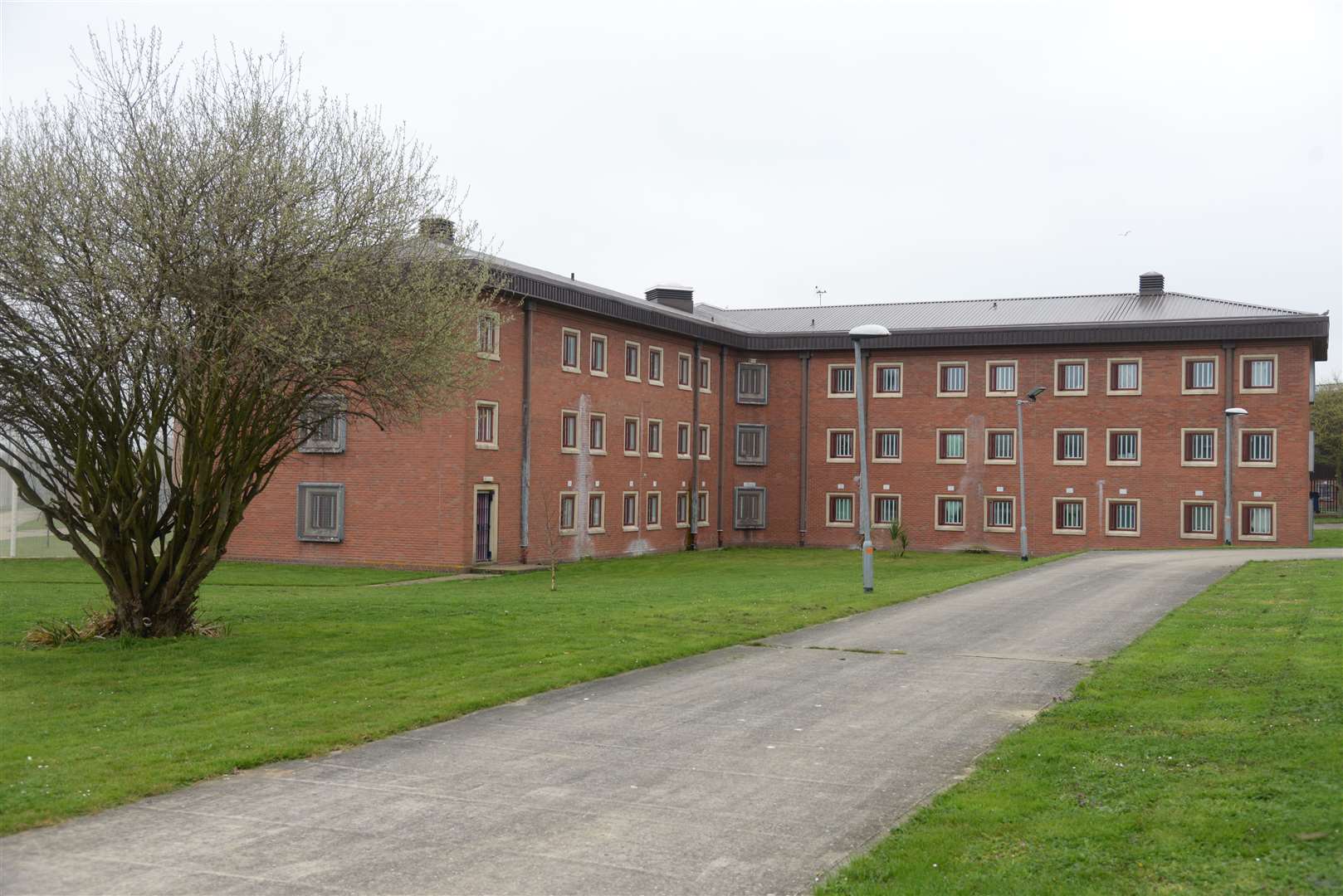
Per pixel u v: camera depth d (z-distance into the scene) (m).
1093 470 52.09
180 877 8.09
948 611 23.92
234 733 12.50
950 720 13.29
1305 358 49.03
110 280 17.58
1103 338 51.47
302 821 9.48
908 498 55.25
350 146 20.30
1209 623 19.77
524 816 9.65
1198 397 50.56
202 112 19.27
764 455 57.47
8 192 17.61
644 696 14.88
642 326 49.75
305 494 41.75
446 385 21.33
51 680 15.87
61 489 20.41
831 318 60.47
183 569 20.02
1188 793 9.49
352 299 18.97
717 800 10.11
